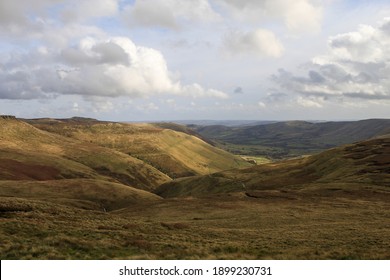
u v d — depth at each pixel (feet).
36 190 314.76
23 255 77.71
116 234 108.99
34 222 115.85
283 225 161.68
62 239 92.58
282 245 107.65
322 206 223.71
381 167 375.45
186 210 217.97
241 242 112.78
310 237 124.67
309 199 253.03
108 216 168.14
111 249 90.43
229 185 471.62
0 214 132.16
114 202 324.19
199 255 89.66
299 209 212.64
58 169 553.23
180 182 571.28
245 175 511.40
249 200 252.62
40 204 167.73
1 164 494.59
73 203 281.95
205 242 110.11
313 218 180.86
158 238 110.22
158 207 234.17
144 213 215.10
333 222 168.45
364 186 300.20
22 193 299.38
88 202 296.92
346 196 263.90
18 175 462.60
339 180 350.64
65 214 155.63
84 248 88.17
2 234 94.79
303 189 306.76
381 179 325.83
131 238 104.83
